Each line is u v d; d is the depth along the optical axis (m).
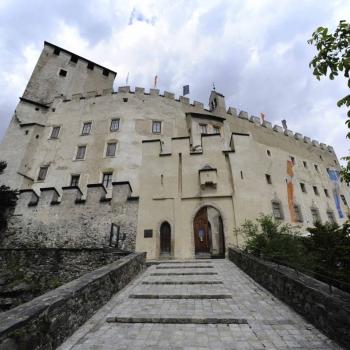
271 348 3.94
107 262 12.20
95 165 23.23
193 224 16.34
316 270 8.95
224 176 17.72
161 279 8.74
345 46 4.24
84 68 33.66
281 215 22.86
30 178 23.08
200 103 30.67
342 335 3.91
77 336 4.50
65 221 16.92
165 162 18.61
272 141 33.06
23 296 11.70
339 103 4.17
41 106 28.16
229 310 5.63
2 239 17.02
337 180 34.09
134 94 28.38
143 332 4.66
